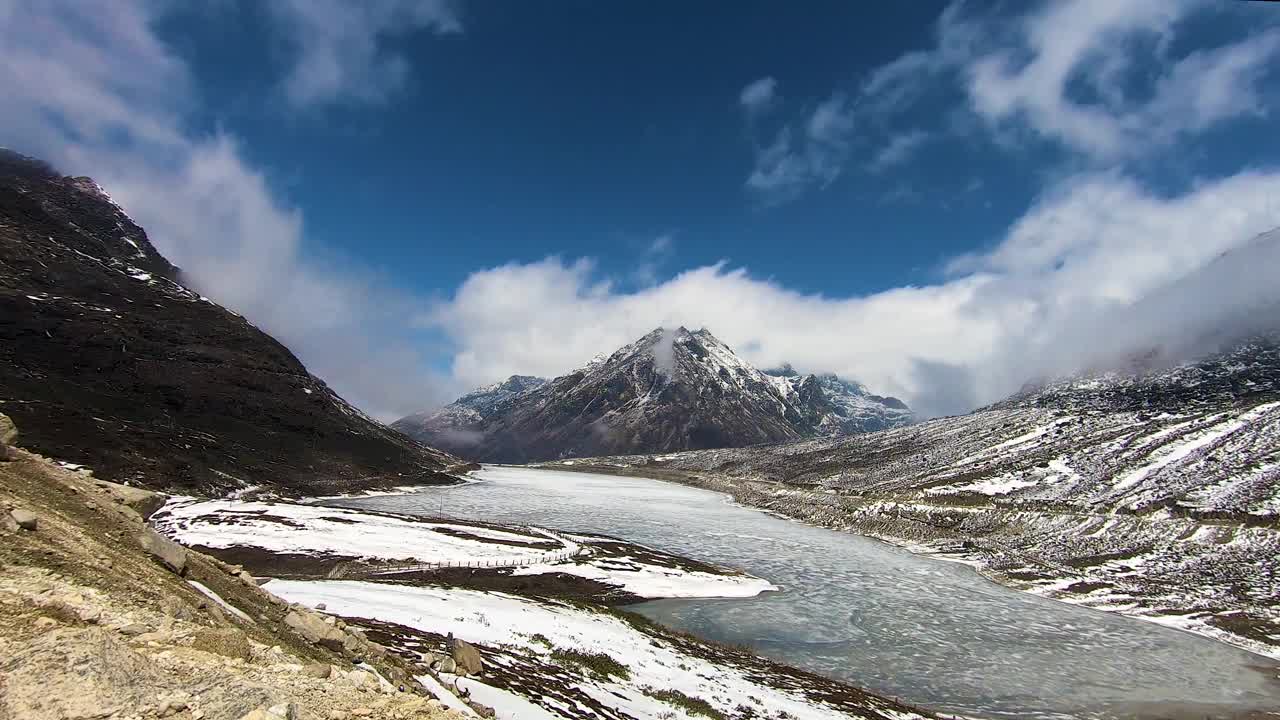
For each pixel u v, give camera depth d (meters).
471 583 51.53
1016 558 70.81
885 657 40.75
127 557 12.26
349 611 27.89
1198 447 96.75
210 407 121.19
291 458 120.38
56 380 96.25
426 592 36.66
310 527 63.19
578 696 21.33
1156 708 34.09
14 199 154.50
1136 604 53.84
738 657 36.59
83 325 119.06
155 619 9.55
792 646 42.38
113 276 148.75
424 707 10.03
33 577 9.29
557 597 47.66
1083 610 53.28
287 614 15.91
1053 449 115.75
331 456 132.62
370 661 15.66
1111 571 63.28
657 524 100.94
